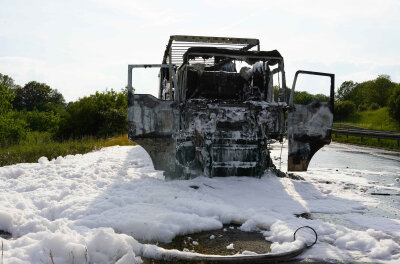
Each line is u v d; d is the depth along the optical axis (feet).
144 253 10.89
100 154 40.60
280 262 10.69
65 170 23.65
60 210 14.78
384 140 70.59
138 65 20.74
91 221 13.06
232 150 21.48
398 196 20.34
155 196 16.75
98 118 84.02
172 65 20.97
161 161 20.90
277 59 23.00
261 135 21.90
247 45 28.48
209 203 15.79
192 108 21.07
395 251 11.53
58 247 10.18
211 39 27.27
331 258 11.00
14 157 36.81
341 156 46.03
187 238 12.68
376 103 244.42
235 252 11.48
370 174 29.30
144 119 20.68
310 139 22.25
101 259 10.02
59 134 82.89
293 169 22.04
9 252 10.01
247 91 23.76
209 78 23.08
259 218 13.99
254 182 20.39
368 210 16.88
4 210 13.53
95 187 18.95
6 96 66.64
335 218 15.37
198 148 21.21
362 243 12.00
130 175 22.44
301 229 13.19
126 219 13.26
